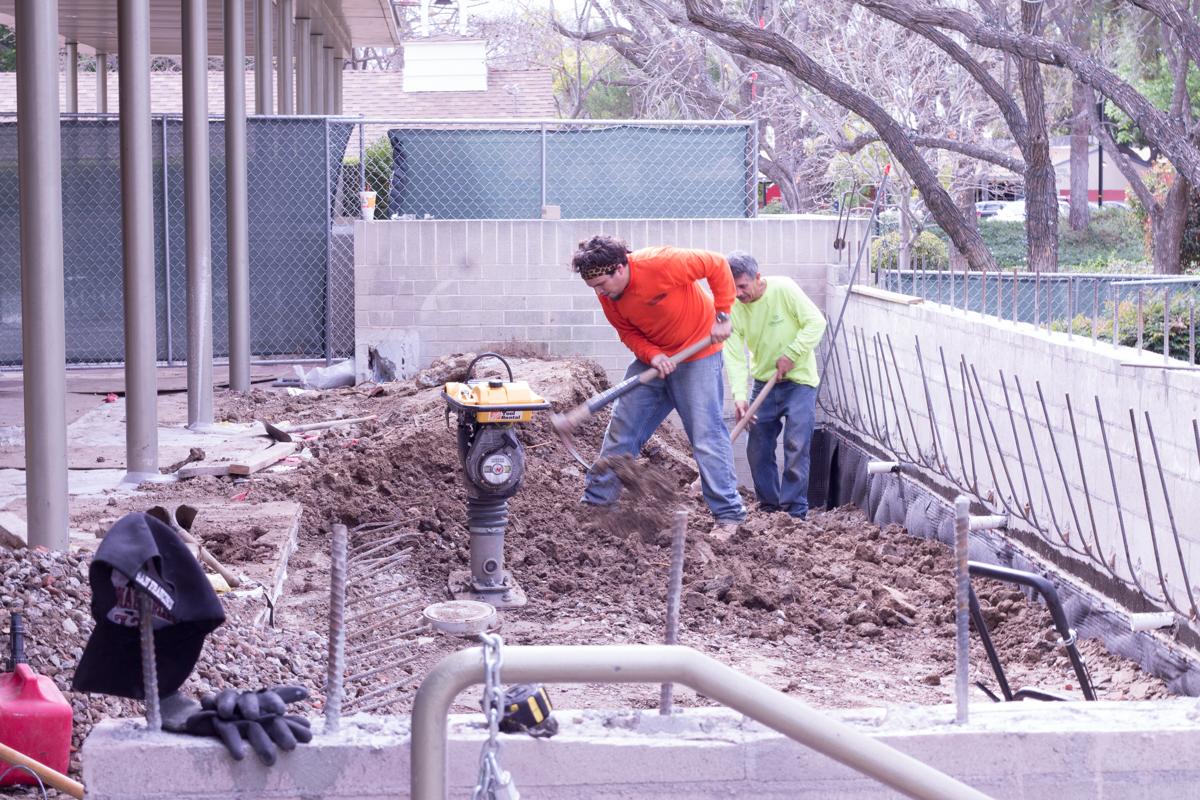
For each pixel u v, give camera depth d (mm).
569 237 13062
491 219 13477
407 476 8867
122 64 8180
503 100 30031
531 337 13141
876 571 8469
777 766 3037
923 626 7309
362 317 13031
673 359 7949
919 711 3248
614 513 8094
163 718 3010
